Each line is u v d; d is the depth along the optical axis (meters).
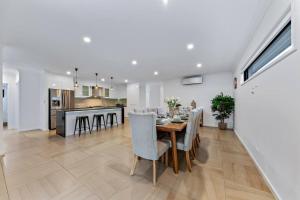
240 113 3.74
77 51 3.16
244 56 3.20
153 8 1.73
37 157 2.67
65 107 5.61
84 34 2.37
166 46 2.92
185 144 2.19
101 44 2.79
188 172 2.13
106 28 2.19
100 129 5.22
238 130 4.07
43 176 2.01
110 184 1.83
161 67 4.70
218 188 1.74
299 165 1.21
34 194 1.62
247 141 2.98
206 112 5.83
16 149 3.10
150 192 1.67
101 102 8.32
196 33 2.38
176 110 3.63
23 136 4.24
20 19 1.93
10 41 2.62
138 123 1.89
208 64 4.35
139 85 8.45
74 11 1.77
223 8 1.75
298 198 1.23
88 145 3.38
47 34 2.36
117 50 3.12
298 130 1.23
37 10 1.74
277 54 1.77
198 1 1.62
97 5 1.66
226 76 5.41
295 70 1.27
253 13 1.86
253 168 2.23
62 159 2.58
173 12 1.81
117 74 5.80
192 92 6.20
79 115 4.70
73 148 3.17
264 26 1.92
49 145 3.38
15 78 5.46
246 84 3.05
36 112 5.18
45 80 5.11
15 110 5.36
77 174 2.07
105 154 2.83
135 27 2.16
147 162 2.48
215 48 3.05
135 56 3.55
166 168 2.26
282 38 1.65
